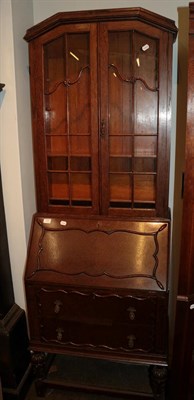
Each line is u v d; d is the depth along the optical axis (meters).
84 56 1.48
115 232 1.52
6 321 1.61
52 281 1.46
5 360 1.60
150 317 1.43
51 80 1.55
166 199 1.54
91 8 1.66
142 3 1.61
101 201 1.59
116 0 1.63
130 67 1.46
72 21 1.41
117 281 1.41
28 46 1.53
